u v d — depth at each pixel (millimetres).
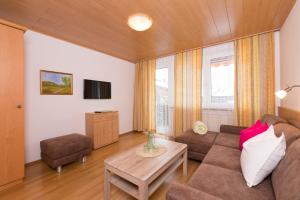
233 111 3168
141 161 1657
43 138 2717
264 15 2211
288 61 2266
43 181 2023
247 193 1082
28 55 2531
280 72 2707
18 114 1921
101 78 3836
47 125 2781
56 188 1880
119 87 4363
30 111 2553
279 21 2396
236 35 2895
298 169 827
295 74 1996
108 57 4027
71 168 2391
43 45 2723
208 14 2150
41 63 2695
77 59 3289
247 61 2961
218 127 3418
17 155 1923
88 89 3463
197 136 2607
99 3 1883
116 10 2031
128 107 4691
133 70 4875
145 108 4578
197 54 3596
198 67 3588
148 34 2801
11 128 1866
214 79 3510
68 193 1790
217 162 1608
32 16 2168
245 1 1876
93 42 3170
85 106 3465
